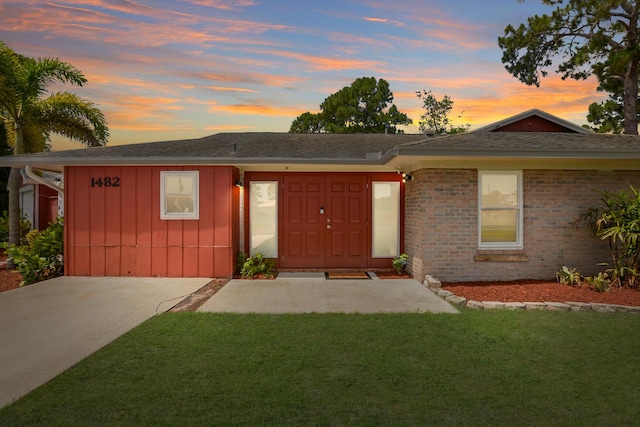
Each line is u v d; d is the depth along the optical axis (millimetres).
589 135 9969
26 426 3031
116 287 8359
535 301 7059
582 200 8992
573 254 9008
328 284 8703
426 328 5535
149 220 9500
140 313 6371
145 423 3084
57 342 4992
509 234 9102
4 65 11609
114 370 4102
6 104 11945
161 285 8578
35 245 9594
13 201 11930
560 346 4844
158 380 3859
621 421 3168
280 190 10594
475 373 4070
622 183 9094
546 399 3529
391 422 3129
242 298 7391
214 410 3285
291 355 4520
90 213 9516
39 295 7621
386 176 10719
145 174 9484
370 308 6668
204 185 9477
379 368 4176
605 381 3889
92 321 5914
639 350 4715
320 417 3188
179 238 9500
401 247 10656
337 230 10688
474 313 6340
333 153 10039
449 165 8781
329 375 3992
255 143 11570
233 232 9680
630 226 7641
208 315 6188
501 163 8828
